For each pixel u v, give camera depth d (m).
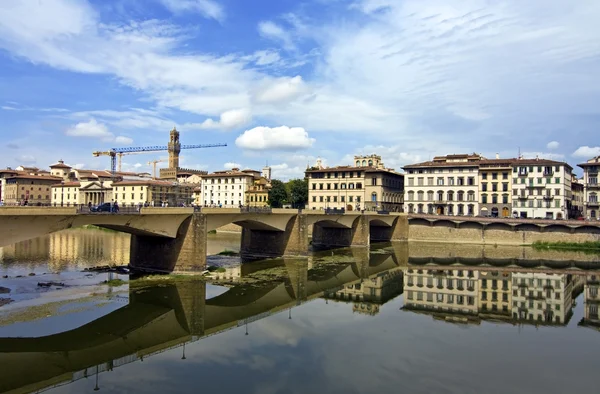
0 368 27.12
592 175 108.44
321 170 132.25
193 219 54.75
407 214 110.56
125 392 23.83
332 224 93.69
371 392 24.17
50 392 23.78
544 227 97.75
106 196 156.88
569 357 30.05
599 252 87.88
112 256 72.06
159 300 43.31
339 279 58.47
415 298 47.66
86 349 30.53
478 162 114.88
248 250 79.94
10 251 77.50
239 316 39.31
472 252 88.56
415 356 29.69
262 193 149.50
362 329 35.66
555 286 54.84
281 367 27.44
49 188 164.50
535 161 109.75
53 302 40.75
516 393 24.42
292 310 41.66
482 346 32.03
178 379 25.52
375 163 144.75
